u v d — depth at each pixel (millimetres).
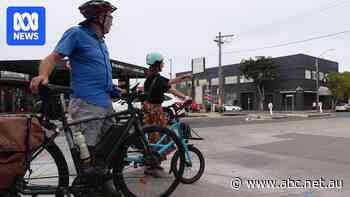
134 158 3420
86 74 3297
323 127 13328
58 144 3053
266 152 7059
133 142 3352
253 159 6238
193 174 4555
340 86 51875
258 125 14969
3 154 2609
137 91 3385
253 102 54344
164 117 4645
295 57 48625
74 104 3303
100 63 3367
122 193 3354
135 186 3414
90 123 3264
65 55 3127
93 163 3156
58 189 2977
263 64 49906
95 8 3316
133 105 3418
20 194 2816
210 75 62344
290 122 17000
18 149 2650
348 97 53812
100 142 3287
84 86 3293
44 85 2855
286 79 49688
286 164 5742
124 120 3379
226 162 5945
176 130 4527
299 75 48156
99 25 3428
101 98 3354
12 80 17750
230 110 49344
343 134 10453
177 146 3693
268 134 10703
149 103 4594
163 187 3584
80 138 3115
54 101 2938
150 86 4617
